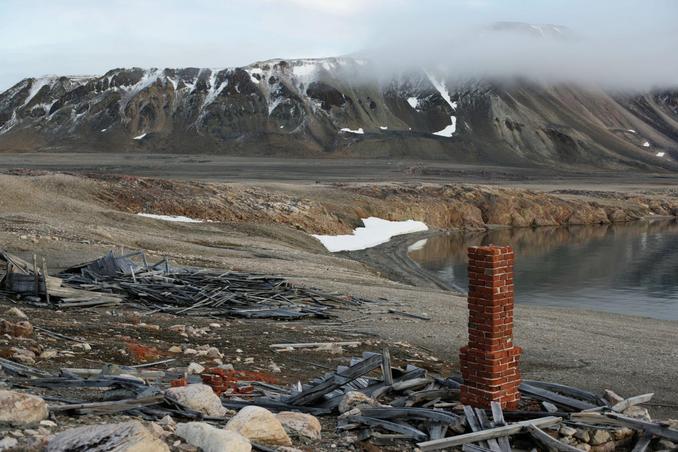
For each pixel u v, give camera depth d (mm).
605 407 9734
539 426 8961
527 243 77500
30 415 7461
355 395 9898
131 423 6449
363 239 72688
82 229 37969
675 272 54406
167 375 11477
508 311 9781
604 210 108375
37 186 58188
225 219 64625
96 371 10898
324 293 26703
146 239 40062
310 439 8508
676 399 14945
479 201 100750
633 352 20281
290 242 59156
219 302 22969
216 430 7055
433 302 28781
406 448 8586
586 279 50688
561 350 19734
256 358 15297
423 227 88375
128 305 21453
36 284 20688
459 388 10422
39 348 13125
